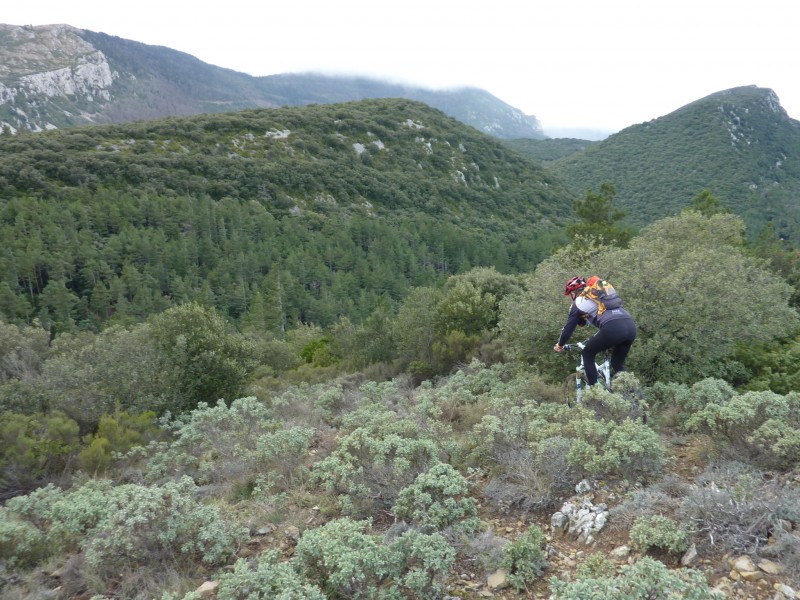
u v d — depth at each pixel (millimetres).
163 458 6594
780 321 7027
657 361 6793
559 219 130125
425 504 3895
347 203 115000
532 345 8000
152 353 10656
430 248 92375
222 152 120625
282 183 113562
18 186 88250
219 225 84438
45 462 6684
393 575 3137
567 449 4160
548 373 7770
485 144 156500
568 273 7832
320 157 129750
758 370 7426
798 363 7391
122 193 93562
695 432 4738
